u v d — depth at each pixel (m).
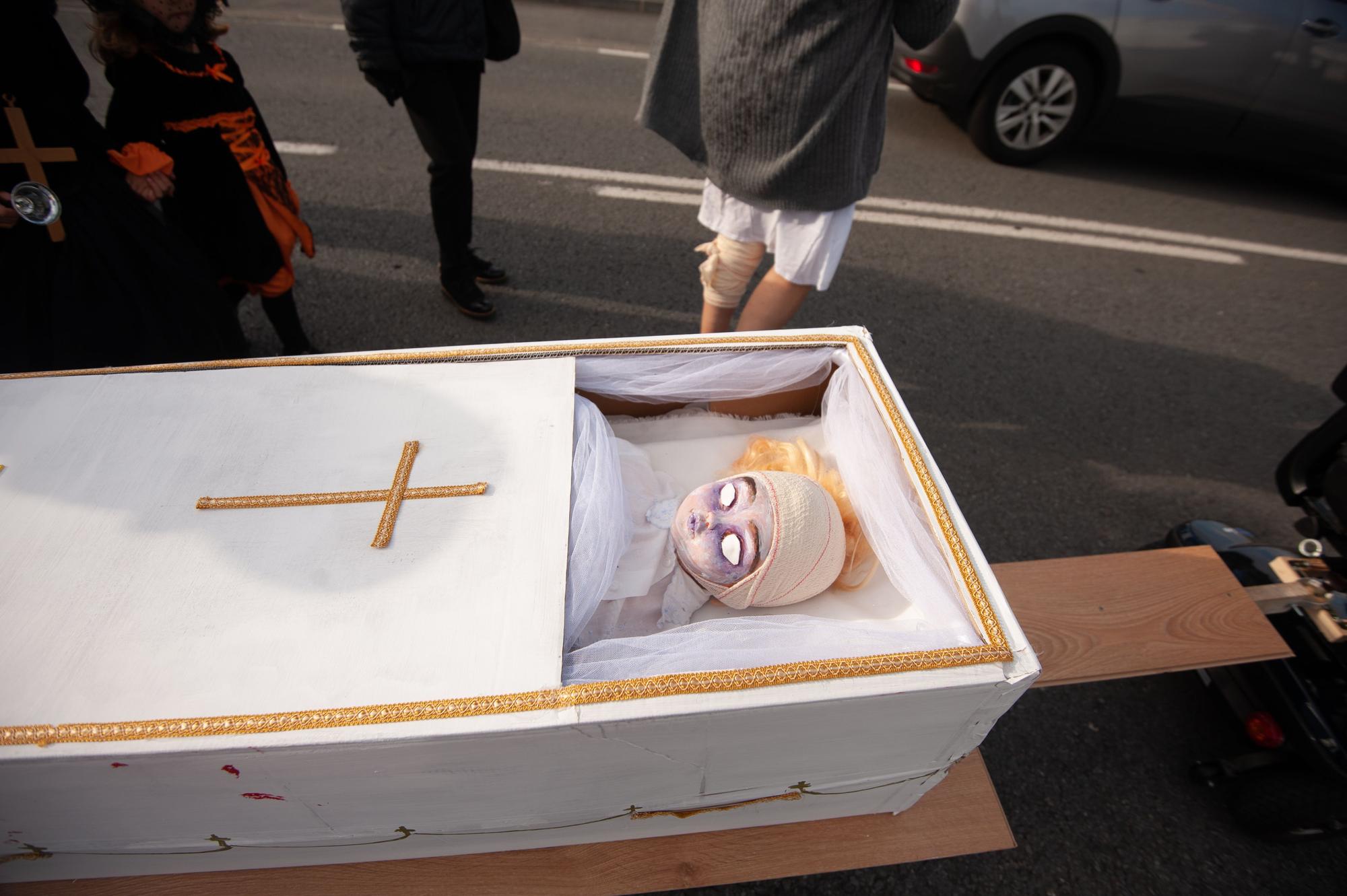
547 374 1.42
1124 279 3.51
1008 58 3.88
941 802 1.53
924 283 3.29
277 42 4.47
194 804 1.07
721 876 1.42
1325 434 1.70
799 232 1.96
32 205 1.51
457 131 2.27
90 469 1.19
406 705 0.95
